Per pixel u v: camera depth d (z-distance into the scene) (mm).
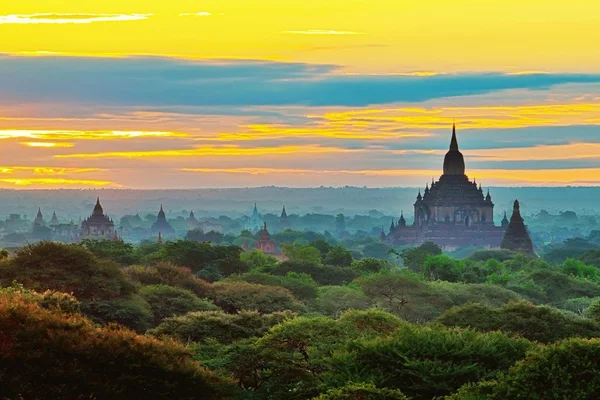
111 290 147375
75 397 81438
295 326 107500
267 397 101125
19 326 84312
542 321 130625
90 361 83875
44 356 82188
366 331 115562
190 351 92000
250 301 170750
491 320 131750
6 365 80562
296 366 102562
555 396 84500
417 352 99625
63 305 110812
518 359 102375
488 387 89688
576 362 86875
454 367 96812
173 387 85688
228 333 122750
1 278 145000
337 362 99375
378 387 94812
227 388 90938
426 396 95500
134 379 84125
